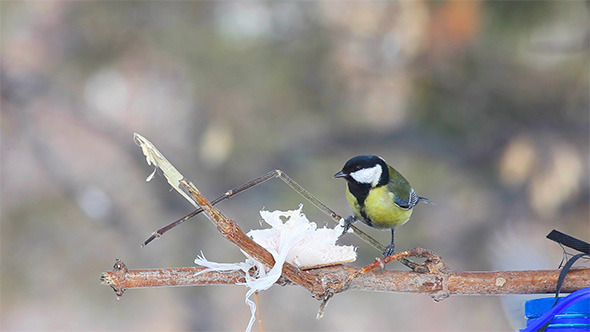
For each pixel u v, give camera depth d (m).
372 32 9.91
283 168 11.52
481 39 9.88
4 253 12.76
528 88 10.23
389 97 10.55
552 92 10.22
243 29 11.27
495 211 11.40
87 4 11.78
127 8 11.62
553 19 9.79
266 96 11.03
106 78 12.63
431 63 9.94
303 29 10.85
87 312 13.24
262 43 10.99
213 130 10.96
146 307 13.48
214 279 3.39
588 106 10.12
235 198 11.95
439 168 11.41
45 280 13.04
